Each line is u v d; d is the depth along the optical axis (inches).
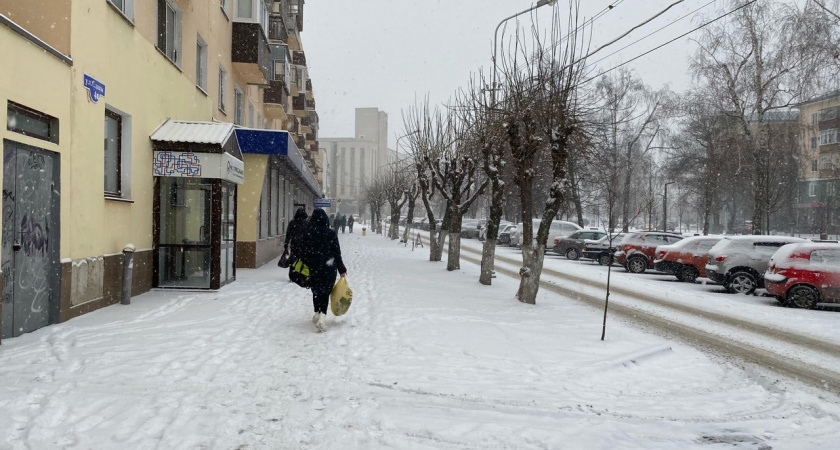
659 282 722.8
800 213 2111.2
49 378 211.8
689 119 1389.0
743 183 1408.7
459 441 168.1
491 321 370.0
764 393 241.0
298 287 506.0
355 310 396.5
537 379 244.2
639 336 347.3
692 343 346.3
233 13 741.9
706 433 189.0
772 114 1217.4
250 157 670.5
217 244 462.9
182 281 463.2
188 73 545.3
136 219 418.6
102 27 358.3
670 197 2159.2
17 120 274.4
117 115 399.9
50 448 151.1
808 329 402.0
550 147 468.4
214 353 258.2
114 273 382.0
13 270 273.3
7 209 266.5
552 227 1304.1
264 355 261.0
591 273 812.0
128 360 240.8
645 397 229.5
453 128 829.2
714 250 647.8
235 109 808.9
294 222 537.0
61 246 312.0
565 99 451.8
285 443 159.8
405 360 262.1
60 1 317.4
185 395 198.8
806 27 893.2
